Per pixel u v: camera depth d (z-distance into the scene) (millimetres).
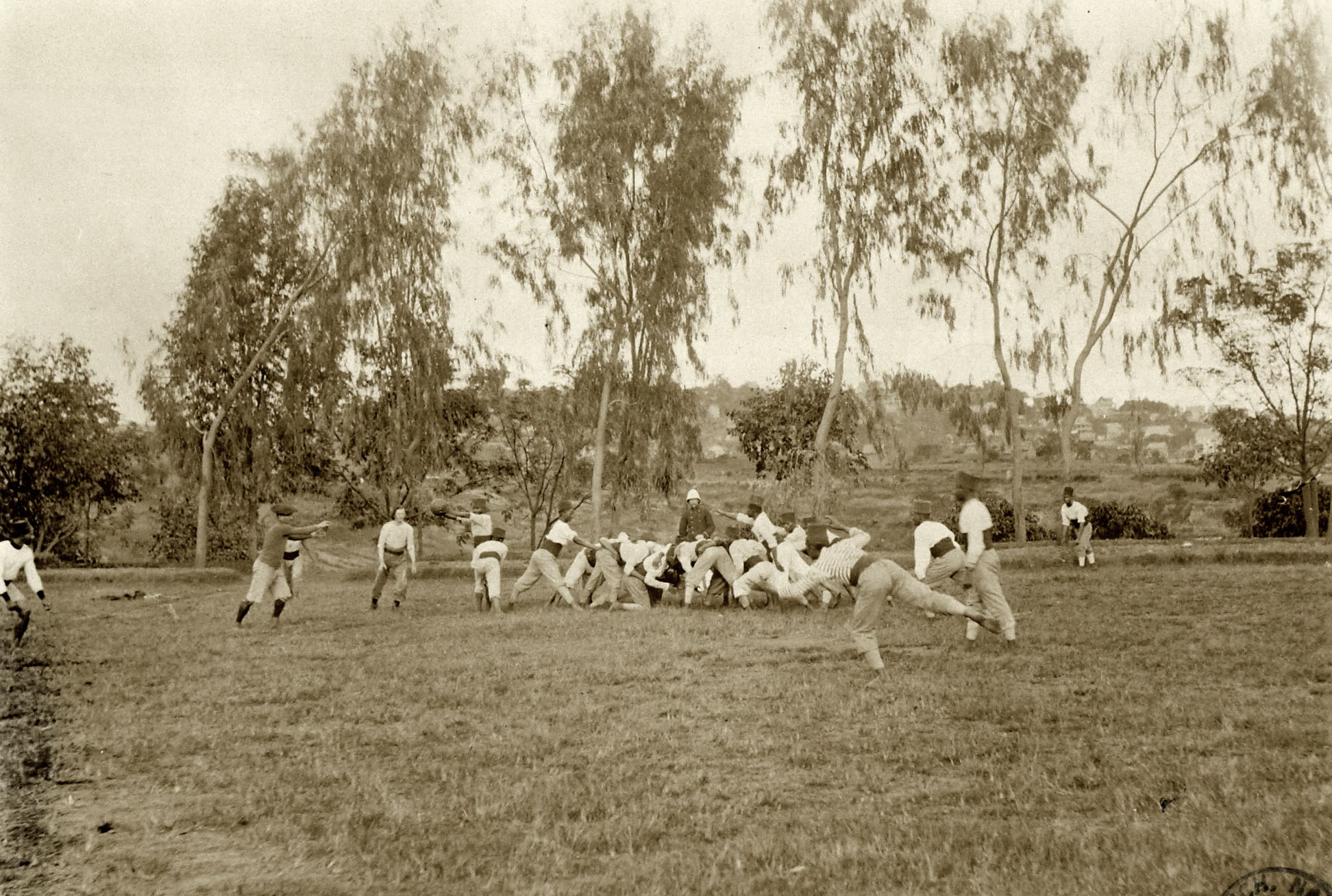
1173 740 7617
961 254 35281
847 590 17062
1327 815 5773
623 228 36125
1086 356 35625
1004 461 60125
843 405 35375
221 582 32188
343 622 18062
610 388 37656
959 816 6383
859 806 6652
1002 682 10008
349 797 7180
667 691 10227
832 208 33938
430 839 6312
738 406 46656
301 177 35969
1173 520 48500
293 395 39094
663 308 36656
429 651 13594
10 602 15352
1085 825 5977
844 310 34469
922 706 9094
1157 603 16609
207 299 37125
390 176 35812
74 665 13375
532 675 11383
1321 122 32438
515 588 18609
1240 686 9570
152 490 47062
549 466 44625
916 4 34094
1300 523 41031
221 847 6328
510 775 7613
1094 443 63031
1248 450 38062
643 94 36344
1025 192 35281
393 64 36094
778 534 18250
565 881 5641
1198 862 5172
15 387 40562
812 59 33781
